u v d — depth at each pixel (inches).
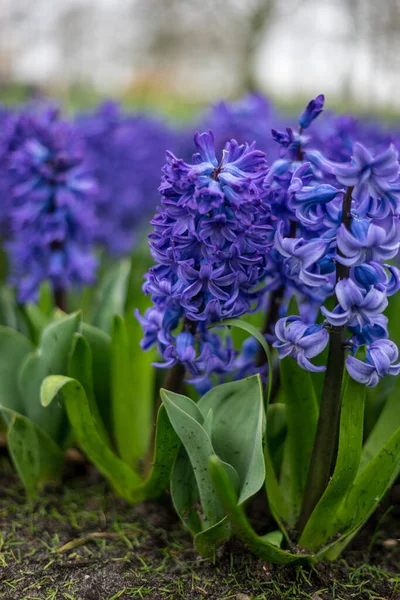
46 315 33.1
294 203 20.2
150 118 71.2
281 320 20.6
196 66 214.4
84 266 33.4
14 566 23.9
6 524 26.0
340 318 19.8
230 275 20.9
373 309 19.8
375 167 18.7
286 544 23.3
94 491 27.9
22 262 33.9
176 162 20.0
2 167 37.9
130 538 25.2
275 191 21.6
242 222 20.2
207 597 22.4
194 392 27.4
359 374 20.2
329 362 21.4
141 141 59.8
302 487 23.8
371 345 20.4
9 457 30.5
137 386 28.1
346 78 123.0
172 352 22.0
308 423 23.0
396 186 19.1
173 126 87.4
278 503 23.6
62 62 163.0
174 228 20.6
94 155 50.7
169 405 21.1
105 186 50.1
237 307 21.6
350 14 120.6
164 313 22.2
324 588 22.8
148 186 62.6
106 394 27.3
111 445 28.2
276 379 25.2
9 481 28.9
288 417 23.1
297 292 22.8
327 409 21.8
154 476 23.9
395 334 29.4
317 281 19.9
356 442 20.9
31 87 59.8
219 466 19.2
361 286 20.2
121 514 26.5
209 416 21.9
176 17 190.2
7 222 44.1
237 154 21.0
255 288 25.1
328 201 20.1
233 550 23.6
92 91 177.6
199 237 20.4
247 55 173.0
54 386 22.2
